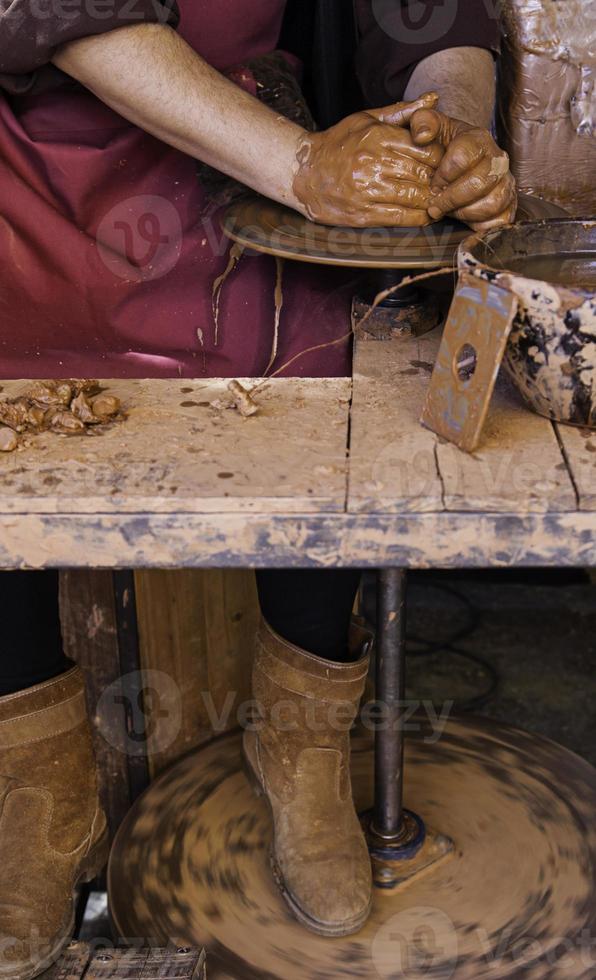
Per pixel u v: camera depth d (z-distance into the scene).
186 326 1.15
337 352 1.16
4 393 1.08
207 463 0.92
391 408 1.01
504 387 1.05
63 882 1.16
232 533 0.87
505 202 1.04
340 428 0.98
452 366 0.93
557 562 0.86
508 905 1.22
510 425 0.97
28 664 1.11
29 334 1.16
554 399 0.94
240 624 1.48
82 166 1.08
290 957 1.17
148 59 0.99
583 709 1.88
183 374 1.17
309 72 1.46
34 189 1.09
